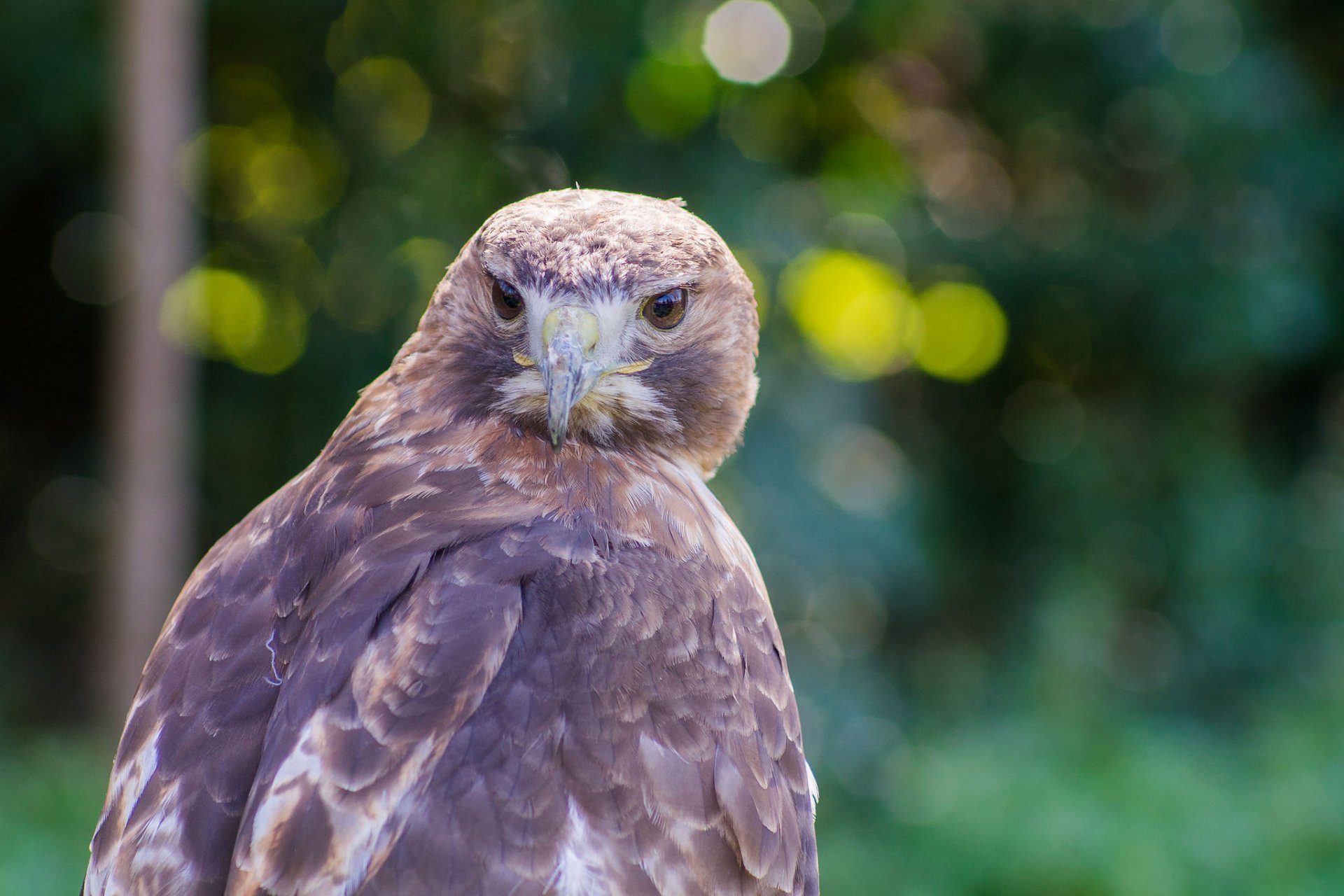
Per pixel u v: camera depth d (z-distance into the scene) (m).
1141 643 13.88
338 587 3.77
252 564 4.02
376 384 4.80
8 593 14.88
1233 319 12.92
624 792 3.53
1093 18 12.80
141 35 10.69
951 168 13.88
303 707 3.54
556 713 3.54
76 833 9.12
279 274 13.21
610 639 3.69
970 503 14.80
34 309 14.64
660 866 3.54
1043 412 14.76
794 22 12.55
